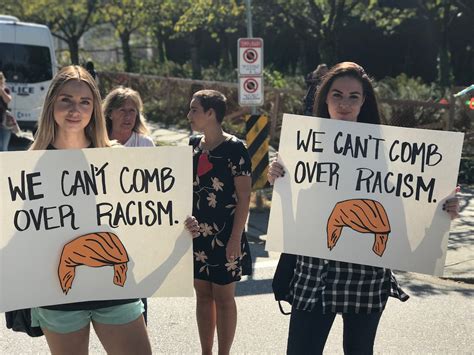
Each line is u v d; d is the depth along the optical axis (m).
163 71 27.36
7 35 15.66
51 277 3.04
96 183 3.09
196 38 26.31
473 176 11.05
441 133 3.25
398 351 4.80
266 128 9.23
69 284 3.05
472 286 6.39
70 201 3.06
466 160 11.75
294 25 20.14
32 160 3.00
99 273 3.10
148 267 3.17
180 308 5.62
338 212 3.32
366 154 3.30
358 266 3.28
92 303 3.07
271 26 23.84
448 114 12.32
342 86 3.29
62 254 3.06
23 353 4.72
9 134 10.99
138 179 3.14
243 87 9.23
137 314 3.16
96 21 29.31
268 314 5.49
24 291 3.01
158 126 18.53
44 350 4.77
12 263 2.99
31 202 3.01
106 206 3.12
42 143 3.07
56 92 3.02
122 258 3.13
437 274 3.29
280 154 3.35
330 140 3.31
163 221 3.18
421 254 3.30
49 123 3.05
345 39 25.86
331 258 3.29
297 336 3.25
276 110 14.55
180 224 3.20
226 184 4.20
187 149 3.17
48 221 3.04
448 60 18.88
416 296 6.03
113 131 4.56
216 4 19.62
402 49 25.31
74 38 29.38
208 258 4.24
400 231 3.30
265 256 7.31
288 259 3.43
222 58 28.89
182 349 4.82
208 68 28.41
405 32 24.25
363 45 25.92
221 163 4.18
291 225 3.34
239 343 4.91
